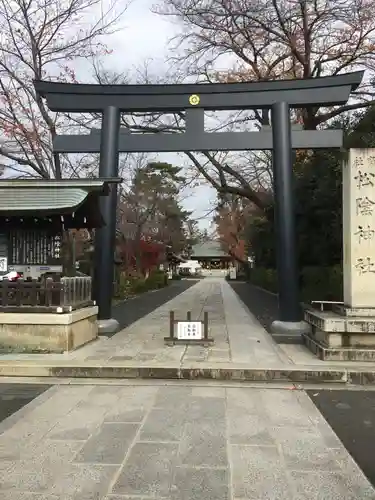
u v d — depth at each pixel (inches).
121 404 238.2
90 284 423.5
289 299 448.8
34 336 342.6
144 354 338.6
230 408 231.6
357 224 336.5
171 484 149.4
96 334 419.2
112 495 142.2
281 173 454.0
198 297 1000.2
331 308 390.9
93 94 466.3
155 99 466.9
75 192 361.7
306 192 689.0
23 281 352.8
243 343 386.9
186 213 1844.2
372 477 155.5
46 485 148.3
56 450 176.7
